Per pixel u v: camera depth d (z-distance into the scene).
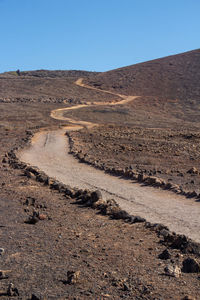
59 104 109.62
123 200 17.19
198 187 19.41
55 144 46.72
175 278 7.25
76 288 6.64
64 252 8.86
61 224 11.91
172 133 60.38
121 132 62.62
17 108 99.25
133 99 122.44
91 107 105.19
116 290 6.59
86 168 27.88
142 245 9.80
